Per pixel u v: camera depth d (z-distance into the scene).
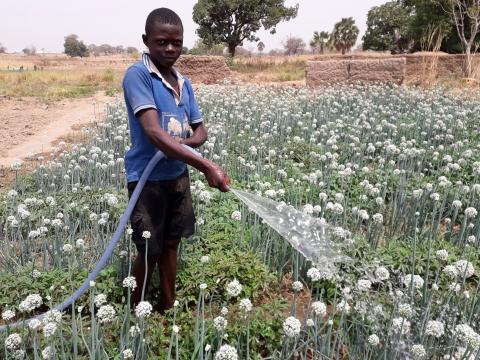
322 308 2.70
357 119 9.16
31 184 6.48
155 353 2.96
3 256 4.43
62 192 5.93
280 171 5.76
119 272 3.79
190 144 3.25
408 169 6.61
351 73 16.77
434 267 4.04
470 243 4.58
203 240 4.40
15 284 3.69
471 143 8.13
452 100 12.52
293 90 15.03
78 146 8.22
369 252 4.16
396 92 13.51
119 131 8.28
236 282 2.67
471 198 5.41
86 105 16.14
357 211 4.71
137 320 3.08
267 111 10.16
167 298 3.51
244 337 3.06
